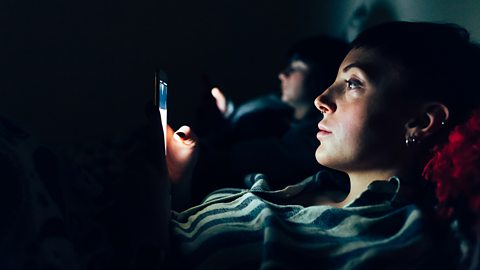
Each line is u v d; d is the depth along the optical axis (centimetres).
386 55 91
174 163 107
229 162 153
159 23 227
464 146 79
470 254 73
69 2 218
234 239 83
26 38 215
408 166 90
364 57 92
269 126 178
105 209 93
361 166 91
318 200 102
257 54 235
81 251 82
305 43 192
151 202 86
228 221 90
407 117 89
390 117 88
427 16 152
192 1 229
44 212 73
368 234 81
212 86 178
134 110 226
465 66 92
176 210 108
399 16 165
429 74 89
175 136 106
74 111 221
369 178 92
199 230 89
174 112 230
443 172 80
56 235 72
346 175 107
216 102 180
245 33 234
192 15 229
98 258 83
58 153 87
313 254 78
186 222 95
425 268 77
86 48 220
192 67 231
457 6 138
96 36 221
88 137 222
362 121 89
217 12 231
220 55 233
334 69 187
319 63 187
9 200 71
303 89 189
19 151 76
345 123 90
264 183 106
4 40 213
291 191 101
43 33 216
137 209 85
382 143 89
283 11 233
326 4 213
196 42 230
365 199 87
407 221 79
